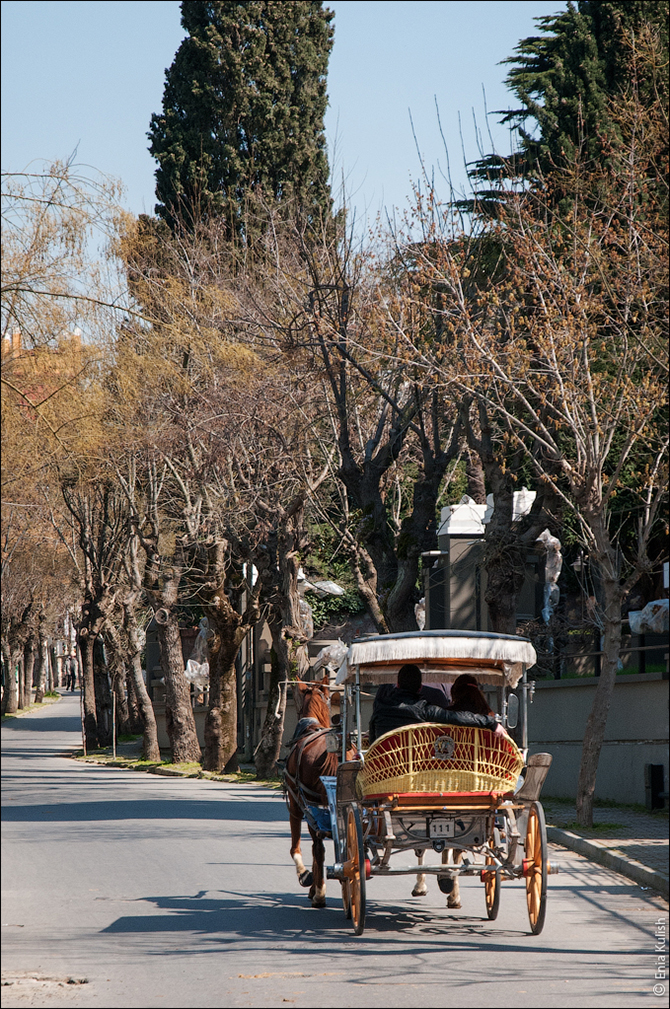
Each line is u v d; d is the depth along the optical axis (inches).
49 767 2878.9
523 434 1574.8
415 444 2171.5
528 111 2139.5
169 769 2581.2
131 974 647.1
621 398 1304.1
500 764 765.9
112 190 1048.2
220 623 2429.9
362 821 778.8
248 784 2209.6
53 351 1013.2
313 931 768.3
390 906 871.7
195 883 977.5
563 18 2352.4
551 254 1445.6
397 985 614.9
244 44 2753.4
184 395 1873.8
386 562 1743.4
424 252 1600.6
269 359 1948.8
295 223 2113.7
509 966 659.4
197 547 2423.7
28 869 1056.8
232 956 690.8
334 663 2539.4
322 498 2226.9
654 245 1455.5
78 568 3270.2
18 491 1020.5
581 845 1132.5
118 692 3720.5
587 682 1569.9
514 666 868.6
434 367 1401.3
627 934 754.2
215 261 2210.9
